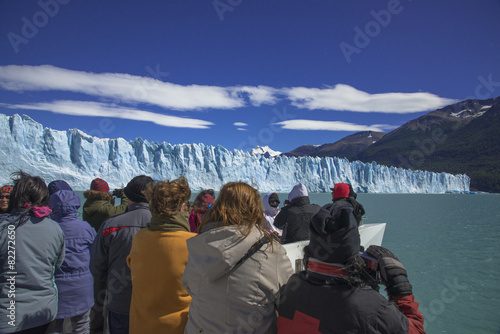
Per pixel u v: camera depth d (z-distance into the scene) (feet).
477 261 30.25
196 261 5.07
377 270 5.31
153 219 6.54
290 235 9.32
